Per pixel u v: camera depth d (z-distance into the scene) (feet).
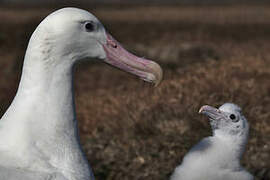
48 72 14.53
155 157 28.66
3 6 206.39
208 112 23.12
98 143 31.09
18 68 65.46
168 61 58.29
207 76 35.94
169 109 31.60
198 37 96.02
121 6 220.43
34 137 14.30
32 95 14.44
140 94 35.86
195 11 184.03
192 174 22.54
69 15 14.75
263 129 30.19
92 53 15.53
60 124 14.61
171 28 118.32
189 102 31.45
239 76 37.32
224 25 124.36
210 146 22.86
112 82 53.42
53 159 14.47
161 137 29.86
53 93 14.57
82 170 14.90
